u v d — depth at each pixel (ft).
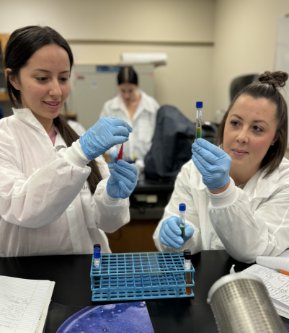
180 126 6.86
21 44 2.85
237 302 1.32
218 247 3.35
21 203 2.62
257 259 2.69
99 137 2.53
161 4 12.38
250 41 9.52
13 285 2.35
